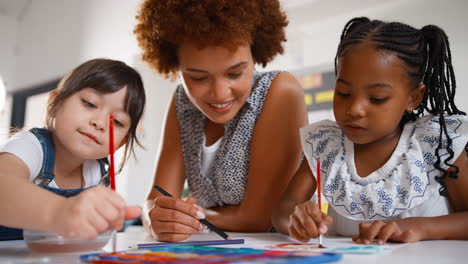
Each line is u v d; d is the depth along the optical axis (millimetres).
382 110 709
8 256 487
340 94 747
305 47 2762
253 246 596
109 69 804
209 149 1050
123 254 459
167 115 1135
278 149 970
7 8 3760
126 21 2861
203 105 910
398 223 686
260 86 1021
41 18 3756
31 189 501
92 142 759
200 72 854
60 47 3482
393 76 703
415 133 799
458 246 595
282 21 1023
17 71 3826
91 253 499
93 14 3219
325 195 813
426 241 664
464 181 743
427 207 777
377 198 761
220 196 1052
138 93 838
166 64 1022
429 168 771
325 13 2635
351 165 814
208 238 778
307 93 2811
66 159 809
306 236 636
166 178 1056
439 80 809
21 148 708
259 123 990
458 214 708
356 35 744
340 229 841
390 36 726
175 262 391
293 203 833
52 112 771
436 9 2322
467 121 770
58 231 465
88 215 455
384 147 807
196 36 812
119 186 2783
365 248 564
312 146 875
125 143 912
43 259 456
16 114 3764
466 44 2211
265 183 959
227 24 807
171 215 733
